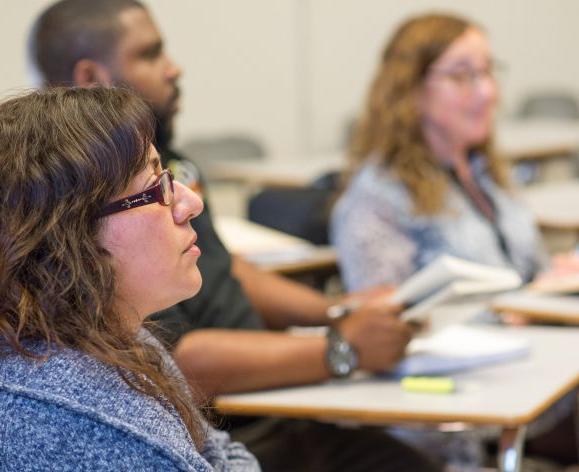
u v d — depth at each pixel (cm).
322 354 263
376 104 371
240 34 917
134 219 148
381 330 267
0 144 143
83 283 142
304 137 977
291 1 946
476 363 279
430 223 352
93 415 136
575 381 267
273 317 324
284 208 475
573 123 1018
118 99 150
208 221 283
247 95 932
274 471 257
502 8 1127
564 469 368
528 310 331
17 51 769
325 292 442
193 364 248
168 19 873
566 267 391
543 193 579
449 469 293
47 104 147
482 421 240
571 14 1189
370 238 348
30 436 136
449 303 263
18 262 140
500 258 366
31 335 141
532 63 1167
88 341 142
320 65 977
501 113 1059
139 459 138
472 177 385
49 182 141
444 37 362
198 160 808
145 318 170
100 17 263
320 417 263
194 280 159
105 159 143
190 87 895
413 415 243
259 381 258
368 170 362
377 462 262
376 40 1010
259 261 408
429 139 367
